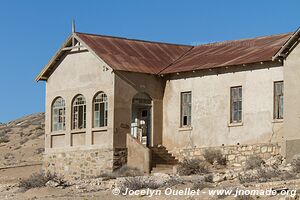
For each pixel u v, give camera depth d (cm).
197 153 5388
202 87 5431
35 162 6719
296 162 4481
